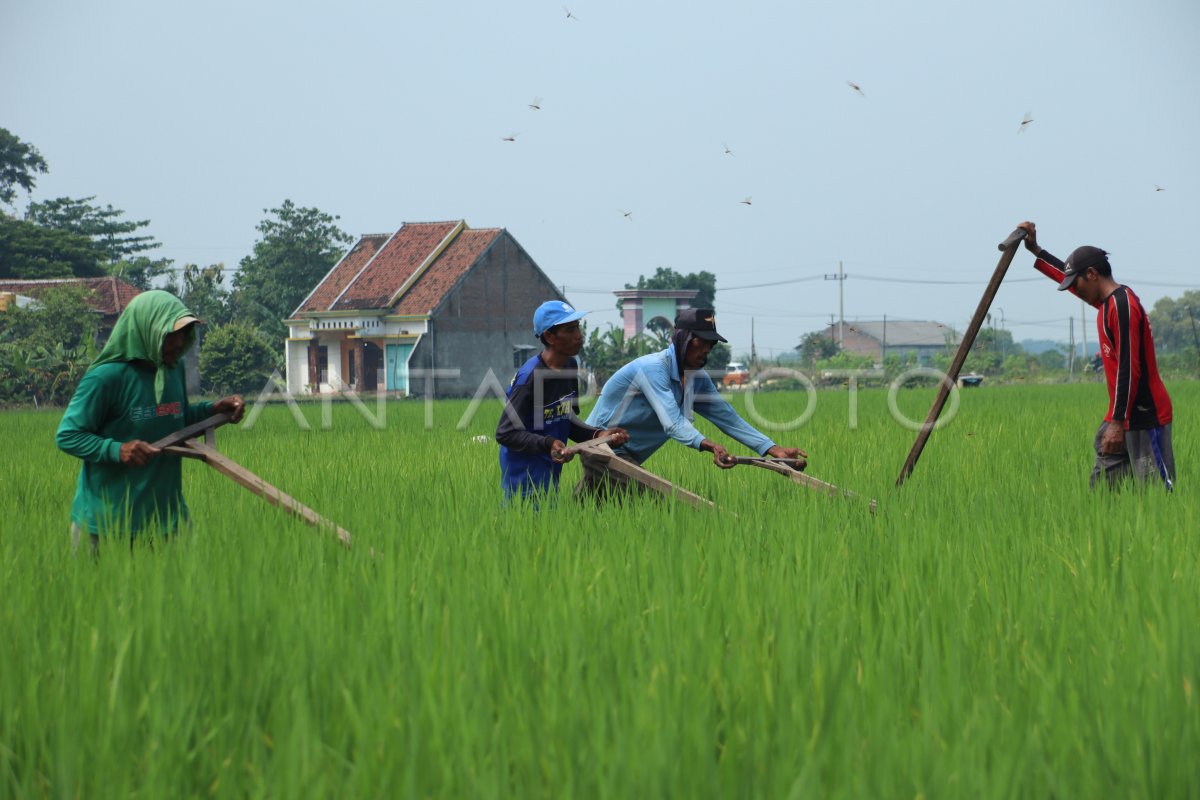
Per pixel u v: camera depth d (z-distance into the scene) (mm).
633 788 5938
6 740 7059
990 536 13008
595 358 137000
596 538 13289
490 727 6805
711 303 193250
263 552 11828
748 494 17516
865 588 10148
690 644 8258
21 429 47719
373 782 6324
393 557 11586
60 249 156125
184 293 158125
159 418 13484
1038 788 6098
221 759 6723
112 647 8539
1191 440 25453
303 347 138250
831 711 6898
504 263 129500
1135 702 7207
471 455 28344
